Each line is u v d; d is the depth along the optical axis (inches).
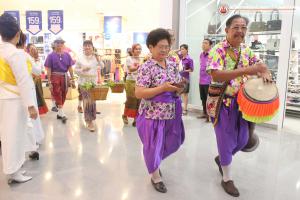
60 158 128.8
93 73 182.5
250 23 196.7
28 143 117.7
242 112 86.2
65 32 386.3
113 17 394.3
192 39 232.8
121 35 399.5
